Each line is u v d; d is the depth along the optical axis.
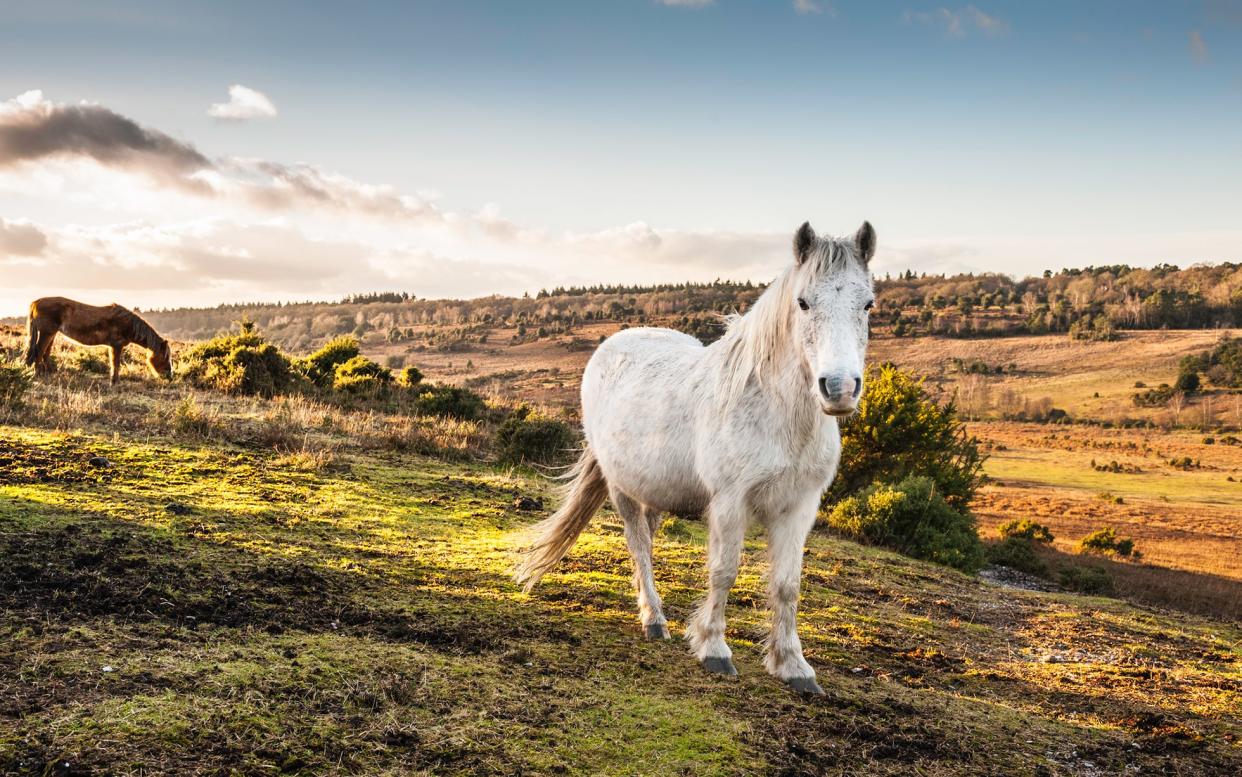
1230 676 6.43
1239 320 190.75
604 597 5.61
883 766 3.39
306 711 2.98
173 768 2.45
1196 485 71.75
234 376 15.82
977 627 7.11
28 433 8.48
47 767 2.33
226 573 4.60
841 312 3.50
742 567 7.77
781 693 4.08
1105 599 10.98
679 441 4.54
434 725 3.05
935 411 17.84
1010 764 3.69
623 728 3.34
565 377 129.12
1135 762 3.97
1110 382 151.50
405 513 7.60
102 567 4.29
